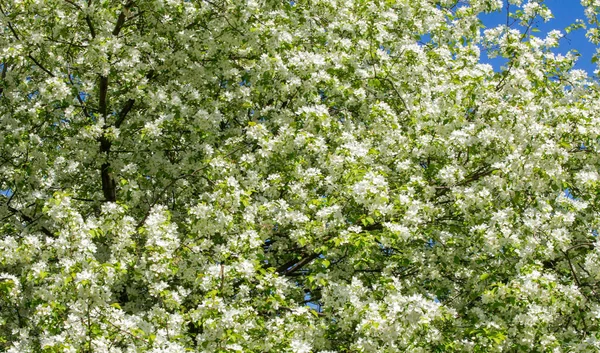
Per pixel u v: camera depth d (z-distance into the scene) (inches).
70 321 286.5
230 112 443.2
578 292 328.5
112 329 292.2
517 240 334.6
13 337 362.6
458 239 375.9
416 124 410.9
